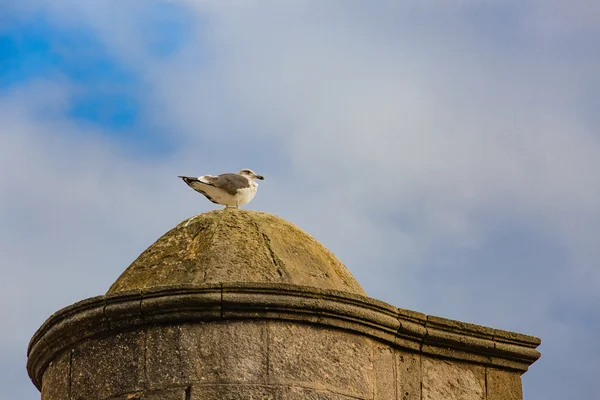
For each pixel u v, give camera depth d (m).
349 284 14.53
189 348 13.39
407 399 14.27
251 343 13.41
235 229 14.45
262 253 14.16
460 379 14.71
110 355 13.66
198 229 14.53
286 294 13.49
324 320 13.66
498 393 14.88
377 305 14.00
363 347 13.95
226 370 13.30
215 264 13.94
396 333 14.29
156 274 14.09
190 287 13.38
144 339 13.54
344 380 13.64
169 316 13.46
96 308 13.66
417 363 14.51
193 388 13.23
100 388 13.59
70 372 13.89
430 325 14.52
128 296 13.53
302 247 14.57
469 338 14.73
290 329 13.55
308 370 13.48
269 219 14.83
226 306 13.41
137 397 13.35
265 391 13.27
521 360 15.04
